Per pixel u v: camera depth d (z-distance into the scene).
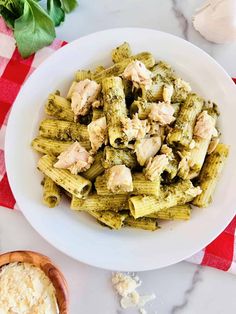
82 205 0.30
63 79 0.32
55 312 0.30
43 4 0.36
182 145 0.30
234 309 0.33
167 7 0.36
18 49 0.34
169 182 0.31
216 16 0.33
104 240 0.31
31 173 0.32
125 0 0.36
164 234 0.31
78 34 0.35
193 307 0.33
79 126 0.31
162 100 0.31
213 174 0.31
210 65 0.32
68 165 0.30
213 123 0.31
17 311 0.30
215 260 0.33
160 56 0.32
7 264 0.30
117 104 0.30
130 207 0.30
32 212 0.31
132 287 0.33
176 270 0.33
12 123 0.32
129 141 0.30
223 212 0.31
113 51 0.32
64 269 0.33
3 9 0.34
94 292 0.33
